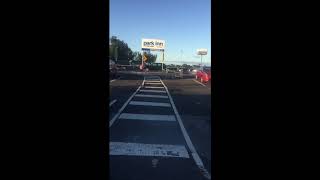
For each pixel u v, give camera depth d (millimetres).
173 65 63812
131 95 19844
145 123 11094
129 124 10852
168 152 7262
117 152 7164
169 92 22391
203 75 32250
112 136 8875
